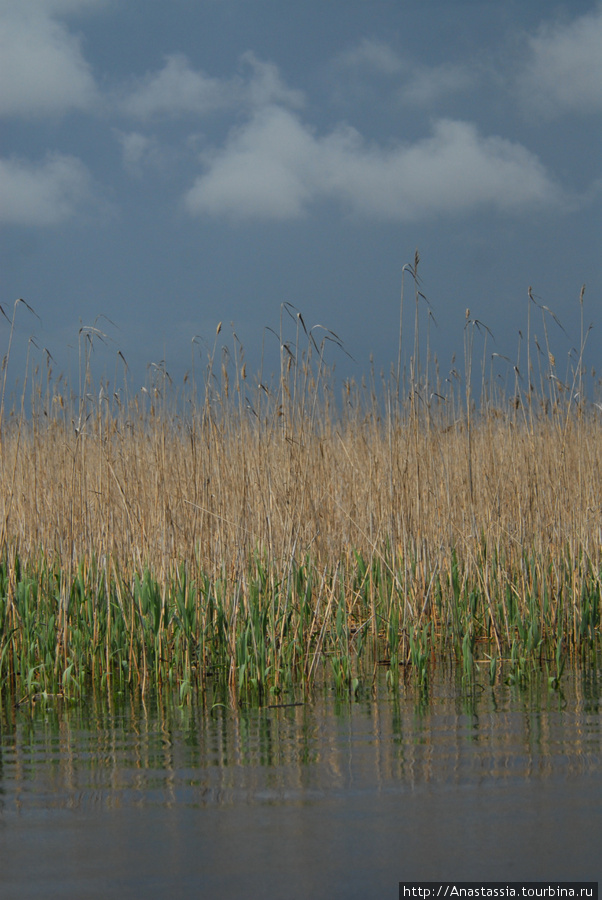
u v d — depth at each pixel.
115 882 5.42
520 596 13.10
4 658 11.00
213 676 11.30
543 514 13.94
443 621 12.85
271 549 11.73
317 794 6.82
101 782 7.20
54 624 11.20
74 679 10.45
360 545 14.29
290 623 11.66
